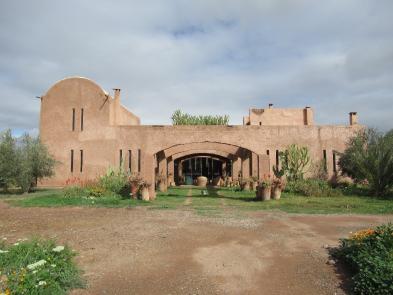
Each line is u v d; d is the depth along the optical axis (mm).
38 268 5438
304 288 6008
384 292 5262
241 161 29453
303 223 11477
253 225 11062
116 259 7410
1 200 18031
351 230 10281
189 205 16766
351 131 25578
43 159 22625
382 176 20281
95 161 26031
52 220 12023
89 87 26828
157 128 23859
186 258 7527
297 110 35906
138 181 19266
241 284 6180
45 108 27266
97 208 15531
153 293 5766
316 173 25078
